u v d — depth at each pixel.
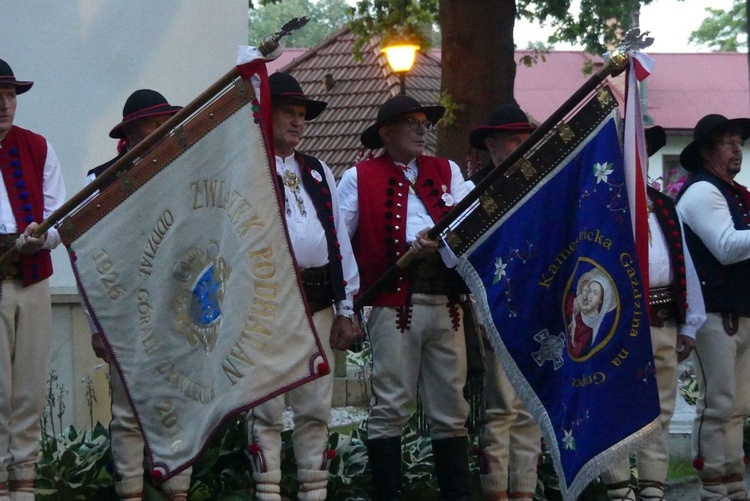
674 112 35.28
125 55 8.88
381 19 16.47
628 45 5.43
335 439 6.64
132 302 5.06
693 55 38.53
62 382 8.34
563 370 5.57
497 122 6.62
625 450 5.29
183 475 5.74
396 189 6.36
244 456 6.24
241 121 4.88
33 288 5.54
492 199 5.84
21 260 5.49
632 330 5.35
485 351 6.41
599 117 5.59
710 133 7.00
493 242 5.84
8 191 5.52
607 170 5.49
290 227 5.71
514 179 5.80
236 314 4.80
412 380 6.22
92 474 6.01
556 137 5.68
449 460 6.28
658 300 6.52
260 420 5.72
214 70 9.53
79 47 8.62
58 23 8.49
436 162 6.54
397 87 21.11
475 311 6.33
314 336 4.86
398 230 6.27
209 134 4.93
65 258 8.43
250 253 4.81
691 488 7.95
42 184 5.66
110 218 5.11
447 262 5.97
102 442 6.34
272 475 5.67
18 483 5.58
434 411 6.31
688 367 10.55
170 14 9.16
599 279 5.43
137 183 5.05
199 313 4.93
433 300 6.20
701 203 6.89
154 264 5.03
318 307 5.82
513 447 6.49
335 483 6.38
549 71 37.25
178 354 4.97
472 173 7.54
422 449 6.92
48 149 5.74
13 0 8.25
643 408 5.32
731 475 7.12
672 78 37.19
